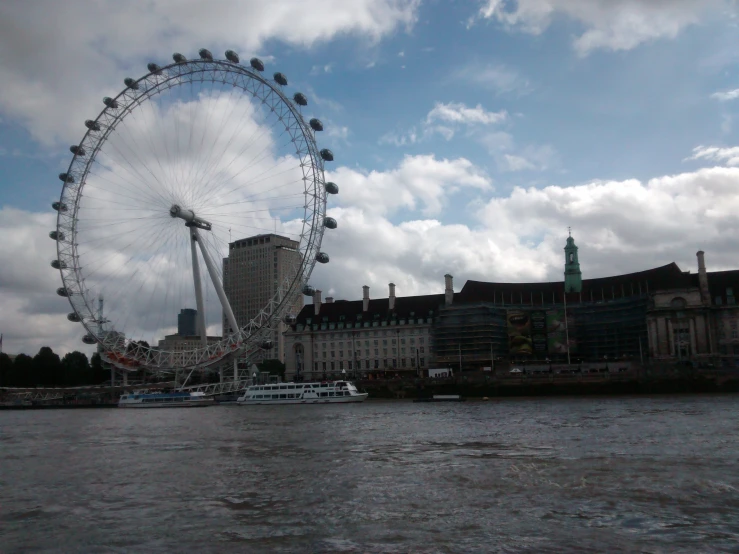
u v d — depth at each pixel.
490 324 188.12
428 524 33.34
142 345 155.75
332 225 139.38
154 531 33.47
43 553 30.47
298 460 53.81
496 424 77.94
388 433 71.81
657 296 167.50
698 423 71.38
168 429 86.44
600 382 143.38
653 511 34.62
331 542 30.91
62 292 145.12
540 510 35.34
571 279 198.75
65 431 87.81
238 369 167.00
